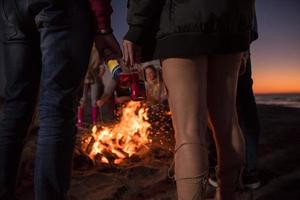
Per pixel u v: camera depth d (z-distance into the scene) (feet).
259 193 6.36
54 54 4.32
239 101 6.63
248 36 4.38
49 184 4.27
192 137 3.96
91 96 13.88
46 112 4.32
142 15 4.05
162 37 4.04
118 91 13.56
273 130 12.30
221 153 4.55
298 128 12.63
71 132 4.45
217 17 3.89
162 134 11.19
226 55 4.26
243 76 6.54
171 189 6.65
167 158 8.90
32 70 4.75
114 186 6.87
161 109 12.29
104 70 13.79
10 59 4.65
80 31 4.45
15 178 4.66
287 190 6.45
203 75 4.09
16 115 4.59
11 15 4.52
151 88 11.34
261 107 20.92
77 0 4.44
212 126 4.53
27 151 8.10
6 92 4.70
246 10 4.23
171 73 4.04
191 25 3.86
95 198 6.27
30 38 4.68
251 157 6.55
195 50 3.88
